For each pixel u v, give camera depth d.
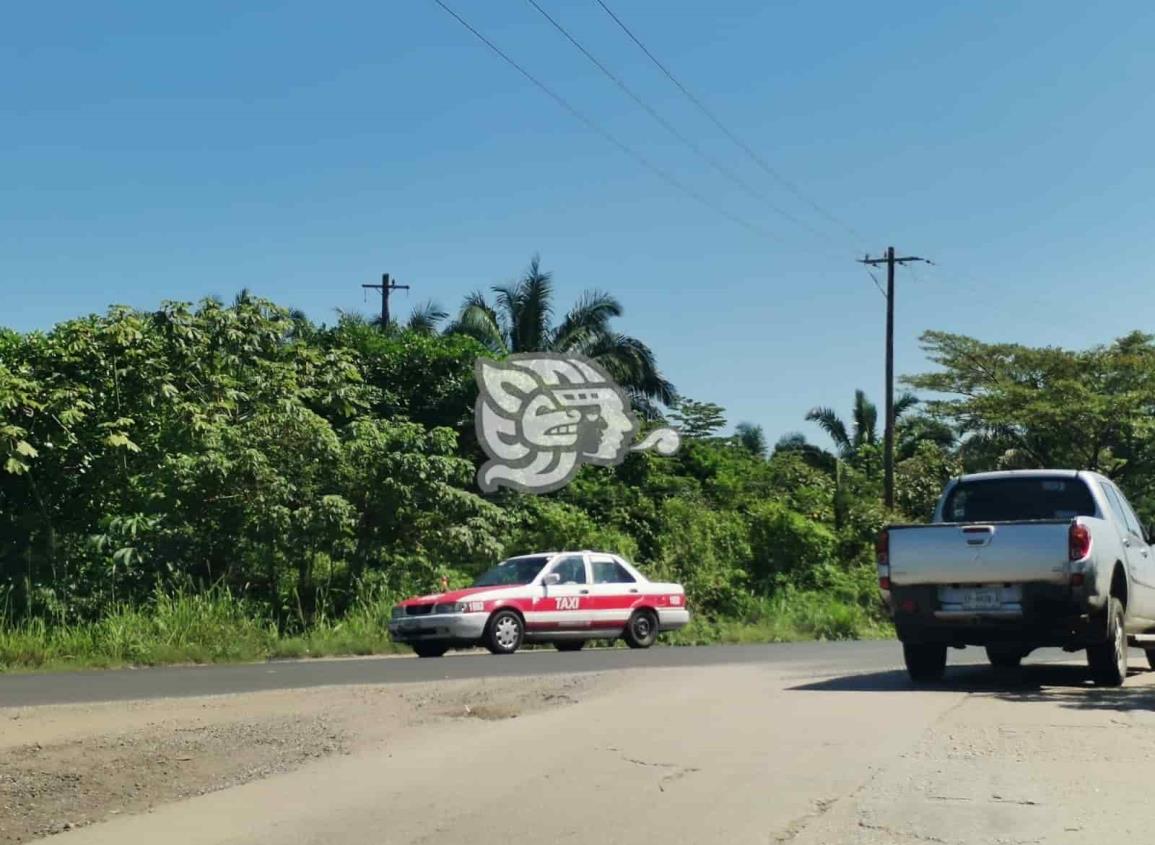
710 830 6.38
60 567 22.38
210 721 10.47
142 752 8.94
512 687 12.70
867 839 6.20
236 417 25.73
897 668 15.23
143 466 24.38
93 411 24.08
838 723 9.67
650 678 13.59
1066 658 17.81
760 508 35.38
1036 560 12.04
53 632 19.72
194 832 6.61
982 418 46.34
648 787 7.38
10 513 22.88
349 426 25.83
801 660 17.00
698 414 42.47
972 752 8.38
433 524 25.58
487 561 26.31
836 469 43.47
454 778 7.79
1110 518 13.16
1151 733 9.15
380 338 35.72
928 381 47.62
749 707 10.69
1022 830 6.36
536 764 8.15
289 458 24.25
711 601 31.11
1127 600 13.08
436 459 24.97
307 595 23.83
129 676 15.62
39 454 23.08
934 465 48.62
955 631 12.32
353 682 14.04
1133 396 44.53
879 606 33.09
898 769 7.82
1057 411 44.59
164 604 20.81
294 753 8.85
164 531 22.75
